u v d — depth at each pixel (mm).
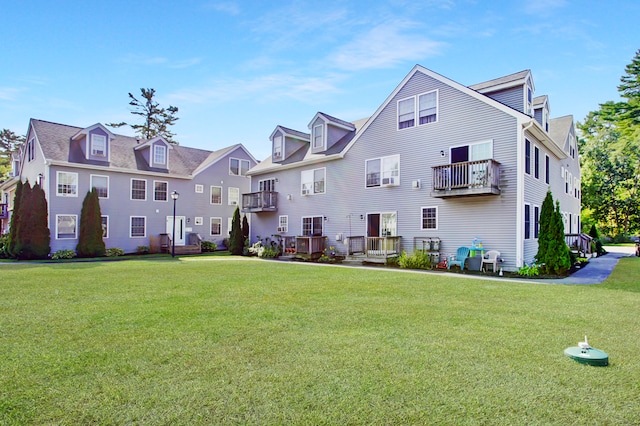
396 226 15977
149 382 3441
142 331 5090
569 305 6855
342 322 5586
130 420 2779
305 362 3932
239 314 6094
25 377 3559
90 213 20375
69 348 4398
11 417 2805
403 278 10727
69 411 2910
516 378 3539
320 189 19547
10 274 11539
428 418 2809
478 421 2770
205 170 26609
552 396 3180
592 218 36531
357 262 16516
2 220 28750
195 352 4250
